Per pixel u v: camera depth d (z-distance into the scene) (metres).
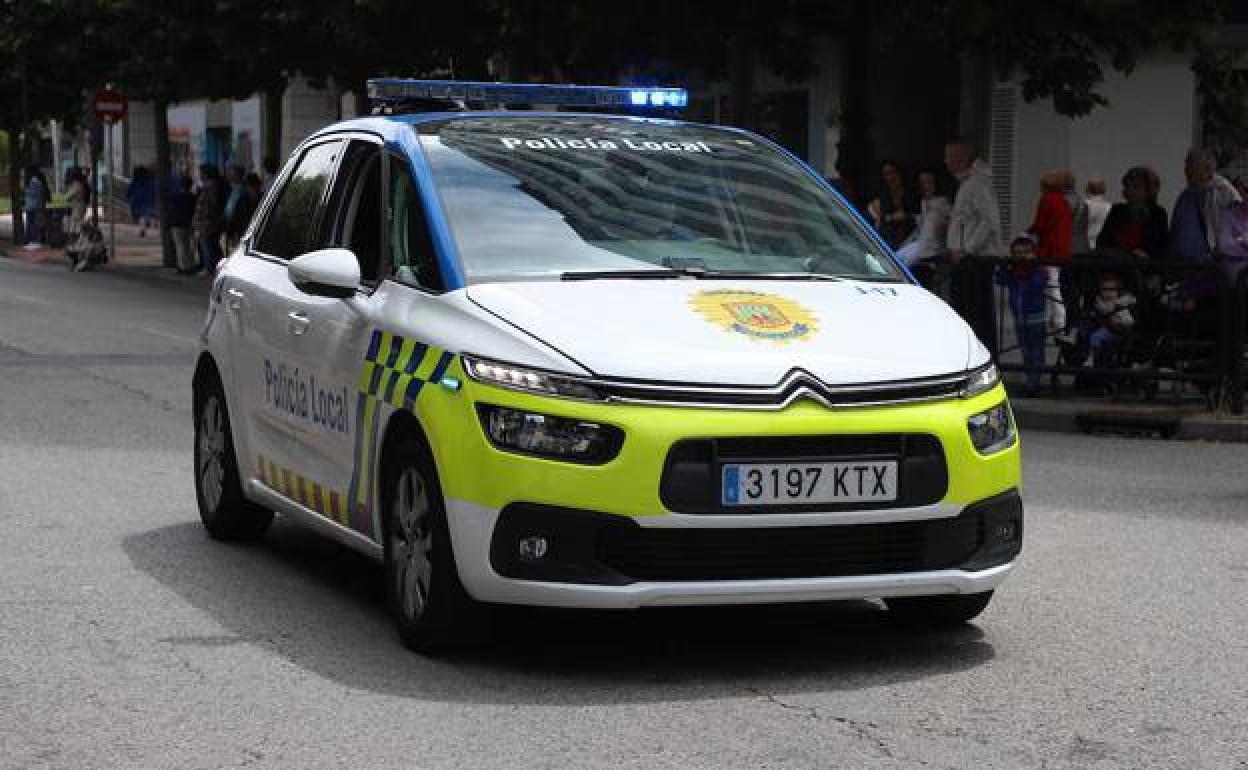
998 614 7.87
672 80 22.20
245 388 8.80
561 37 21.64
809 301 7.07
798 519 6.41
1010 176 25.38
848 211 8.09
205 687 6.54
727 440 6.35
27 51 44.41
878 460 6.50
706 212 7.73
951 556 6.68
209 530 9.45
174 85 34.00
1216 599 8.23
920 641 7.34
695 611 7.83
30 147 48.91
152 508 10.36
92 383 17.14
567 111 8.82
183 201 36.28
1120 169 24.64
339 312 7.70
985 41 19.38
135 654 7.02
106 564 8.76
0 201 83.19
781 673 6.79
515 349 6.57
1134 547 9.57
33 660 6.93
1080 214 20.09
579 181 7.77
